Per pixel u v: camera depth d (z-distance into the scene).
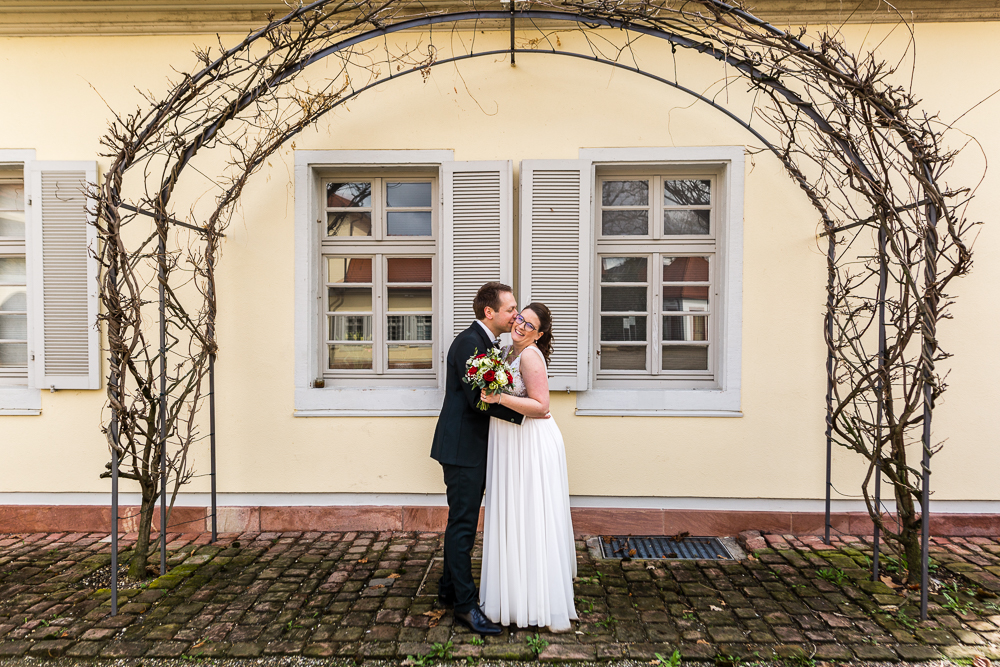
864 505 3.68
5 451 3.81
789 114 3.62
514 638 2.52
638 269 3.90
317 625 2.64
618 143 3.71
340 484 3.80
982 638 2.52
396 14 3.63
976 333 3.61
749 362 3.70
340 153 3.76
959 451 3.63
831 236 3.25
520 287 3.73
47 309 3.78
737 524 3.71
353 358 3.98
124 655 2.44
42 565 3.31
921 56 3.60
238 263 3.78
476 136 3.74
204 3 3.63
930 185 2.60
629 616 2.71
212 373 3.61
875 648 2.44
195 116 3.74
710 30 3.61
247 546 3.56
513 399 2.43
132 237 3.76
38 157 3.78
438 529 3.78
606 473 3.75
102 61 3.76
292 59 3.00
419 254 3.93
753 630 2.59
